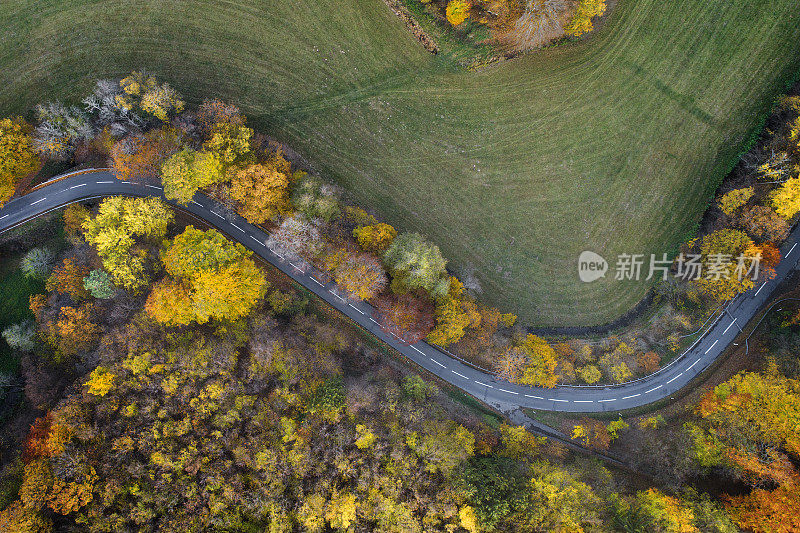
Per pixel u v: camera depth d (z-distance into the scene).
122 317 57.91
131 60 70.00
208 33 70.19
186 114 64.31
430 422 60.12
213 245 57.34
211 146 59.72
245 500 53.06
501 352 65.62
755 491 56.66
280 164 62.94
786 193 60.12
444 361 68.75
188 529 51.50
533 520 54.41
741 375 66.19
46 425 53.41
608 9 70.12
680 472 60.34
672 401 68.19
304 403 58.19
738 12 69.56
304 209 61.22
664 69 70.19
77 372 57.81
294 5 70.12
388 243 63.41
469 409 67.81
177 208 67.56
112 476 51.34
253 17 70.19
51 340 57.53
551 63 70.19
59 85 69.31
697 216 70.00
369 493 55.00
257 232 68.25
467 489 56.12
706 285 66.75
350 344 67.06
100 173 67.00
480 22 68.31
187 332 58.81
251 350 58.38
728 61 69.81
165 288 55.28
